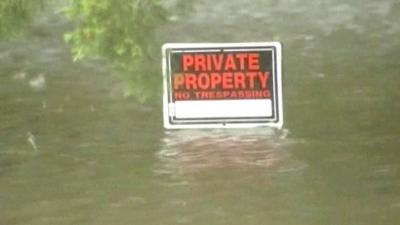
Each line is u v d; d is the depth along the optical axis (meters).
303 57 15.59
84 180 10.29
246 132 11.38
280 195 9.70
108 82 14.04
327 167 10.42
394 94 13.16
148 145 11.21
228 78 11.29
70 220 9.27
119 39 7.52
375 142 11.22
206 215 9.27
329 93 13.30
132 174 10.39
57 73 14.82
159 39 10.80
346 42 16.67
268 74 11.27
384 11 19.50
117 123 12.15
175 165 10.58
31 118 12.54
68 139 11.62
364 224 9.02
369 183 10.00
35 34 17.22
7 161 10.95
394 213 9.23
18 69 15.28
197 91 11.34
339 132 11.59
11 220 9.30
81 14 7.41
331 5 20.45
